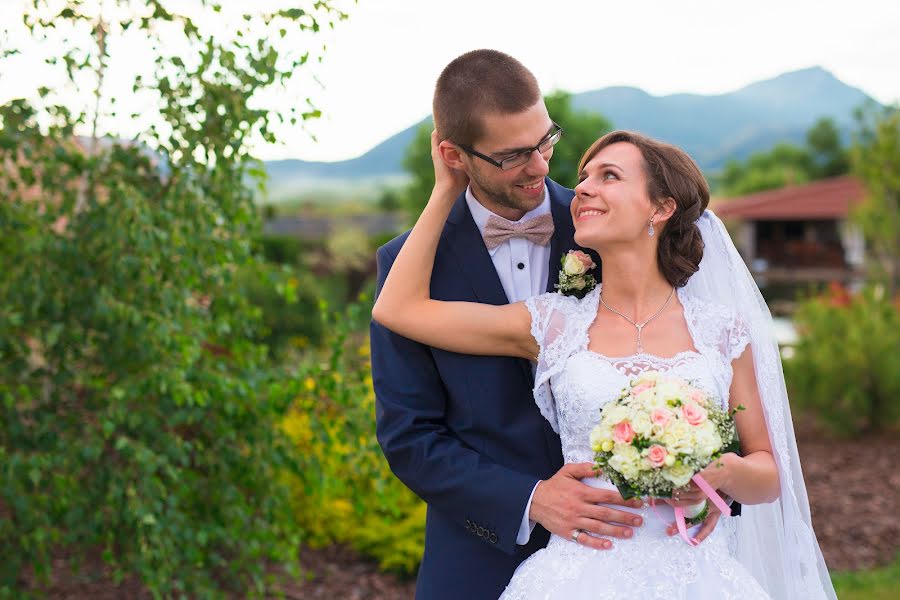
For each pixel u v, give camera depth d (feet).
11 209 12.05
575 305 8.31
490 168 8.25
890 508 21.62
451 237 8.93
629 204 7.81
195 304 13.16
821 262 102.37
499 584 8.59
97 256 12.23
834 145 171.73
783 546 8.52
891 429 29.30
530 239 8.84
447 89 8.30
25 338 13.15
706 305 8.23
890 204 38.65
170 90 11.80
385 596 16.51
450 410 8.73
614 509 7.73
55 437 12.46
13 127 11.77
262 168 12.48
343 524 17.92
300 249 75.20
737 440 7.62
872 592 16.28
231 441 13.25
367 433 13.23
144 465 11.80
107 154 12.42
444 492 8.28
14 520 12.91
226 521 13.32
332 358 13.20
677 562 7.64
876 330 29.14
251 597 13.83
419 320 8.42
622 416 7.22
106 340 12.61
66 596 15.23
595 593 7.57
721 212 75.20
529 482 8.02
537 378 8.24
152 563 12.73
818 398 28.58
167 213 11.80
